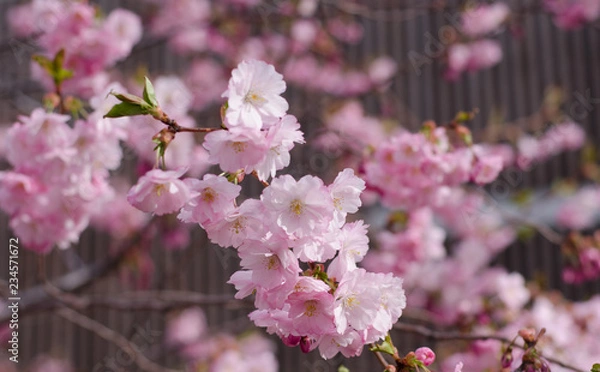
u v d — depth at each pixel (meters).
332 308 1.41
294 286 1.41
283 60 6.09
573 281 3.68
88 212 2.79
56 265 6.24
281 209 1.39
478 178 2.90
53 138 2.48
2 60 5.58
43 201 2.57
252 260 1.42
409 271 4.21
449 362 3.66
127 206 5.39
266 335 5.79
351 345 1.52
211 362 4.68
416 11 6.30
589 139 6.72
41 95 5.73
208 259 6.55
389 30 6.99
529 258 6.31
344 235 1.49
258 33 6.16
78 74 3.24
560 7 5.57
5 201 2.58
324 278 1.49
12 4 6.55
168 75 6.02
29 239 2.75
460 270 4.61
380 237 3.97
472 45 5.67
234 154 1.43
